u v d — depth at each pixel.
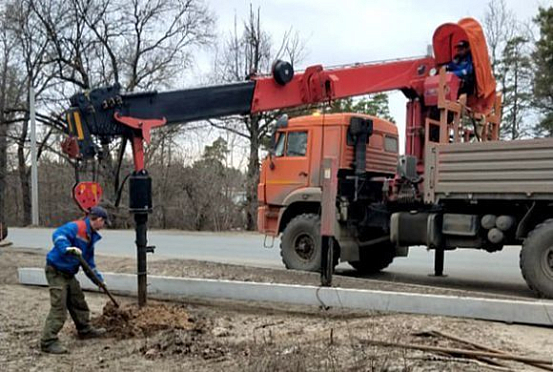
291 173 10.53
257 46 32.53
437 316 6.73
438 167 8.83
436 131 10.24
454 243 9.22
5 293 8.67
